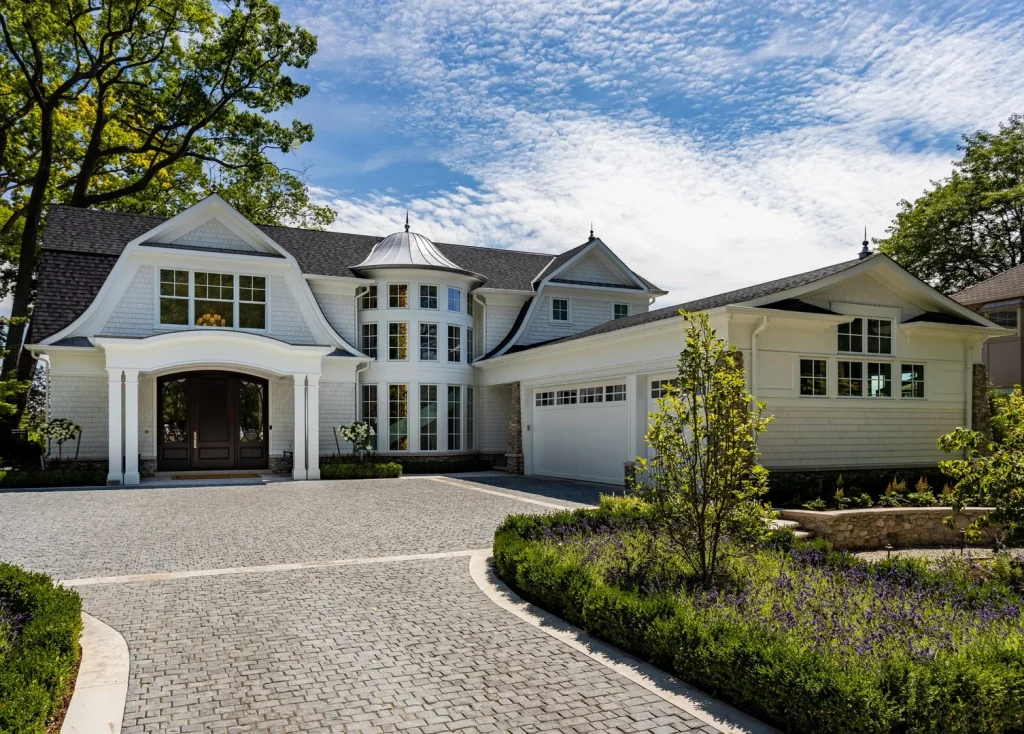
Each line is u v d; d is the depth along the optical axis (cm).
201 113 2612
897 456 1416
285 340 1994
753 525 628
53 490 1548
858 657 436
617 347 1574
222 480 1769
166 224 1859
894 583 642
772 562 710
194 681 469
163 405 1916
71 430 1691
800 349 1314
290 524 1097
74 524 1088
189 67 2661
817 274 1383
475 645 543
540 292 2317
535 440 2019
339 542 952
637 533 819
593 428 1736
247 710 426
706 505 630
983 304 2242
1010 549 962
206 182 3123
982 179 3081
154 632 568
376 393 2148
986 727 370
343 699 443
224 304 1927
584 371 1709
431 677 479
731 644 441
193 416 1942
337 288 2153
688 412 653
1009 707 376
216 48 2531
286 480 1817
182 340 1727
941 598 600
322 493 1521
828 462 1333
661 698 446
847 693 363
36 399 3139
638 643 517
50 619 479
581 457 1789
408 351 2152
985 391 1531
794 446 1298
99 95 2438
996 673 384
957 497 820
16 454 1958
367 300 2195
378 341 2162
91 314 1778
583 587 593
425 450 2155
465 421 2245
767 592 597
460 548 917
